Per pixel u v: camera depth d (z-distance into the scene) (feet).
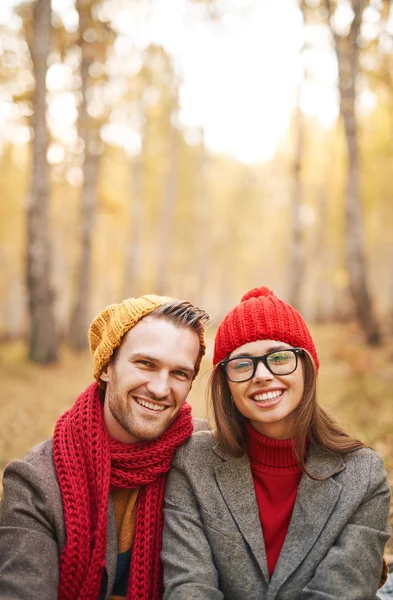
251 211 108.68
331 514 6.27
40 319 34.01
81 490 6.29
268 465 6.71
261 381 6.35
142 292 85.97
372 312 36.06
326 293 80.12
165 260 66.44
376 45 36.35
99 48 39.81
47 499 6.14
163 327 6.54
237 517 6.47
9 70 34.55
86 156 43.24
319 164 79.61
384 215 73.87
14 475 6.34
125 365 6.48
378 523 6.22
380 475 6.37
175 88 63.31
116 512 6.70
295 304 50.49
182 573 6.02
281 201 105.70
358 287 36.35
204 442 7.09
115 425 6.73
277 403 6.45
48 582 5.77
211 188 105.19
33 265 33.99
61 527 6.12
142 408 6.48
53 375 30.60
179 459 6.85
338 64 35.76
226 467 6.77
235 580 6.24
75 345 42.11
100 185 53.06
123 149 57.11
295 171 50.24
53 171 45.52
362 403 21.43
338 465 6.55
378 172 63.36
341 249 67.62
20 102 33.65
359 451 6.65
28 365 32.58
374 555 6.02
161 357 6.37
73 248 72.23
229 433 6.80
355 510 6.22
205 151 84.58
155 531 6.59
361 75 38.73
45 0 32.53
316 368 6.86
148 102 58.95
